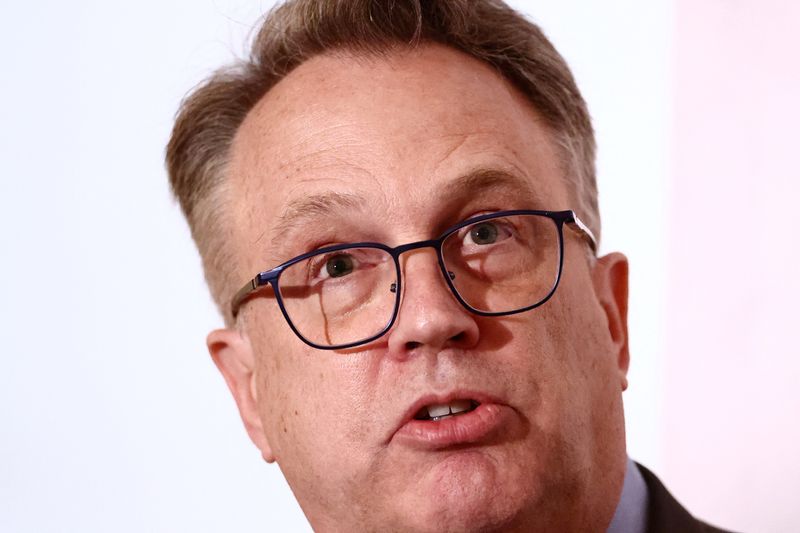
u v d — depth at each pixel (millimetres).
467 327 1459
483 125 1596
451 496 1455
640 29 3072
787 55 2922
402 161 1548
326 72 1673
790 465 2824
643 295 3031
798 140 2883
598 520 1634
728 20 3002
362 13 1686
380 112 1589
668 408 2996
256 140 1709
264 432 1735
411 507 1480
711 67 3021
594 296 1684
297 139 1626
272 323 1635
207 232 1815
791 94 2902
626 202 3047
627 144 3057
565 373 1544
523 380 1492
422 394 1463
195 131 1811
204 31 2736
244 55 1860
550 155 1703
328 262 1582
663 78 3064
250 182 1700
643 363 3021
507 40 1729
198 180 1816
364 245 1533
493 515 1459
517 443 1479
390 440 1494
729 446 2918
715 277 2969
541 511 1503
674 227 3027
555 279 1576
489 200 1562
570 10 3098
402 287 1496
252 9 2518
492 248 1555
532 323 1524
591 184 1838
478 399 1467
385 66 1646
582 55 3086
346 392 1521
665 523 1729
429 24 1688
